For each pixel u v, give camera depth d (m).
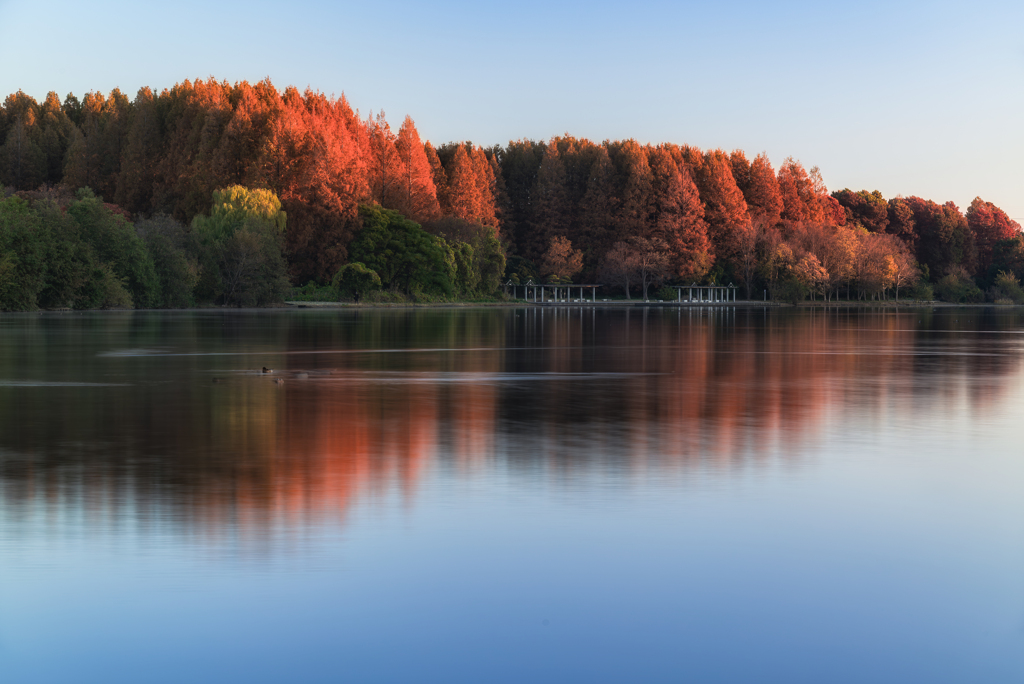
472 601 7.45
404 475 12.26
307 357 33.19
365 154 138.88
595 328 58.78
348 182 121.50
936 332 56.88
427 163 144.12
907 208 193.75
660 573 8.16
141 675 6.18
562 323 66.81
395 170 139.62
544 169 166.88
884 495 11.23
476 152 160.00
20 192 112.38
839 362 32.41
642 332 53.97
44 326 53.59
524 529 9.49
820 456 13.86
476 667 6.32
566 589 7.75
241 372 27.23
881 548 8.98
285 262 105.81
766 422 17.52
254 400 20.72
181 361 30.95
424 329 54.94
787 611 7.34
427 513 10.14
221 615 7.11
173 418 17.78
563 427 16.77
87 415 18.16
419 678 6.15
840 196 197.00
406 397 21.44
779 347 40.72
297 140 126.81
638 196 161.88
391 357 33.47
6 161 156.62
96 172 151.62
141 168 144.38
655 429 16.56
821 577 8.12
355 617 7.11
